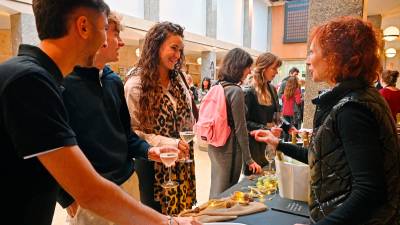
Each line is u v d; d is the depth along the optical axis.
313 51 1.01
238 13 14.62
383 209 0.86
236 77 2.37
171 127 1.80
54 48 0.76
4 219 0.71
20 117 0.65
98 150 1.25
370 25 0.95
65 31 0.75
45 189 0.76
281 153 1.54
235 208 1.40
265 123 2.68
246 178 1.96
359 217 0.80
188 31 11.05
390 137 0.86
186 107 1.92
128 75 1.88
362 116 0.84
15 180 0.71
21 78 0.66
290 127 2.68
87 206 0.73
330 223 0.82
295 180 1.47
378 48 0.95
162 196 1.75
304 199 1.49
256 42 16.59
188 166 1.86
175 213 1.77
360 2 2.64
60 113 0.71
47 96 0.68
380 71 0.97
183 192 1.82
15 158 0.70
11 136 0.67
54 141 0.67
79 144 1.21
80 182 0.70
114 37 1.35
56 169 0.69
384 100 0.92
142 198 1.81
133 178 1.62
